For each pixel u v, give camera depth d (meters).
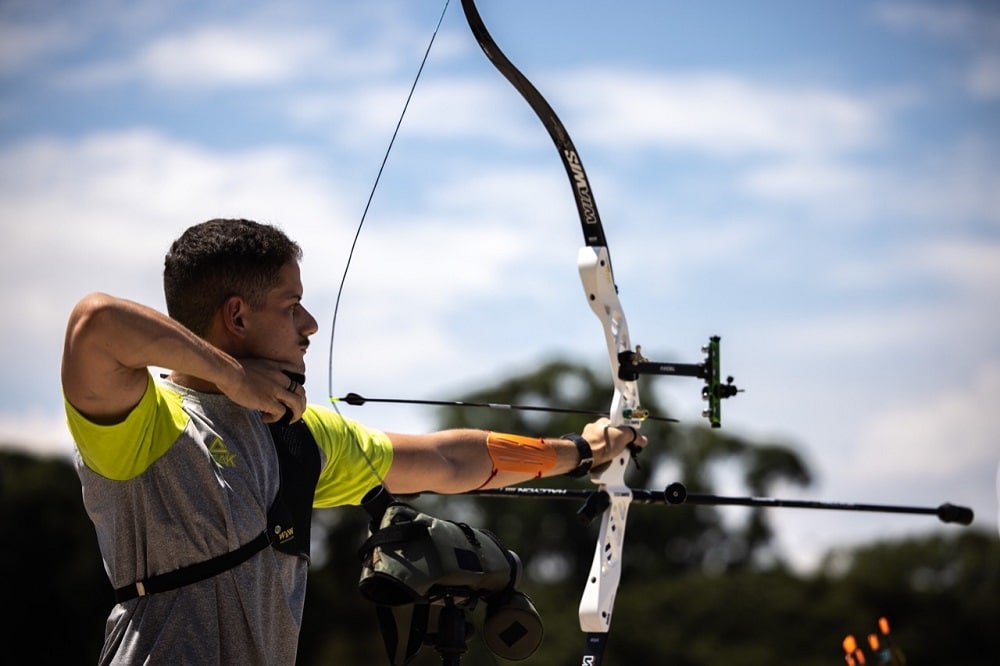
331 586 37.94
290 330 4.73
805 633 44.75
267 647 4.45
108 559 4.50
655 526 49.19
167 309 4.76
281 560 4.55
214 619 4.35
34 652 34.97
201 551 4.37
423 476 5.32
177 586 4.35
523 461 5.57
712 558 50.22
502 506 42.66
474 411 45.38
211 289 4.64
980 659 44.34
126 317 4.06
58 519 35.56
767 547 51.09
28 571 35.03
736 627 44.50
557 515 42.75
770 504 6.23
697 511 49.88
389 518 4.66
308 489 4.74
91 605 35.34
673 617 45.44
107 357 4.08
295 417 4.54
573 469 5.77
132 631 4.35
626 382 5.96
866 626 44.75
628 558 49.19
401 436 5.33
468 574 4.61
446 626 4.63
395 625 4.62
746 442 50.16
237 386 4.31
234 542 4.39
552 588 42.09
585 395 46.75
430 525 4.65
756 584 45.78
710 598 45.31
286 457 4.70
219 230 4.68
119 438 4.24
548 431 45.44
